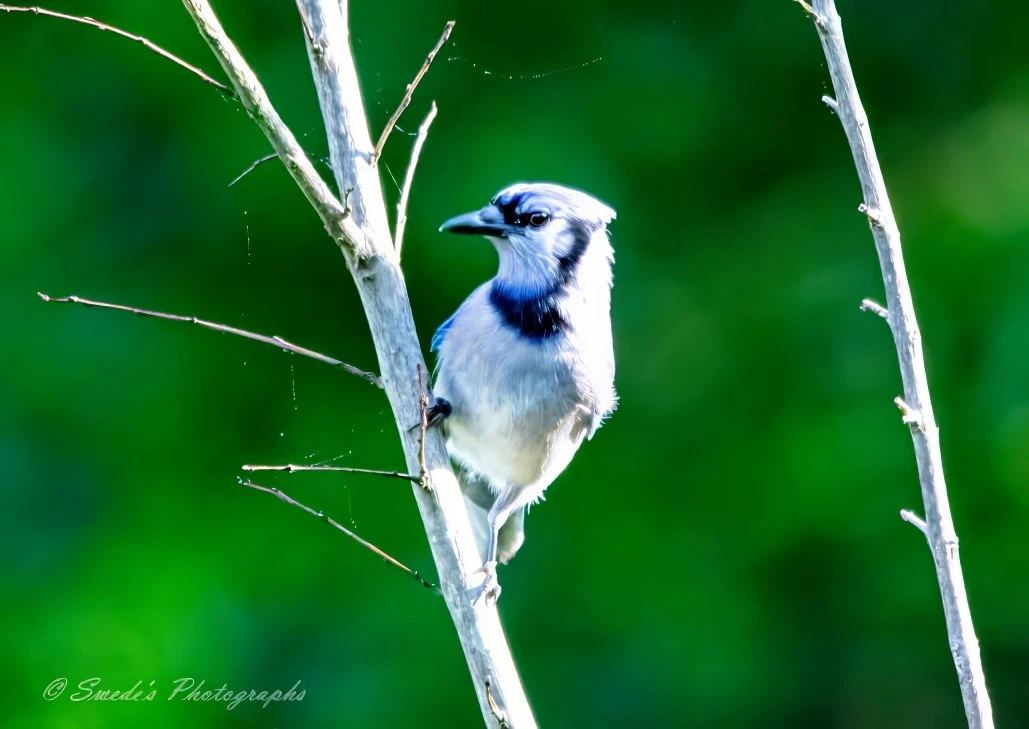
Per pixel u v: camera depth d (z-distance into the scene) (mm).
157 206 13031
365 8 12617
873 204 5539
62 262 12930
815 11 5660
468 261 12438
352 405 13250
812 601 13227
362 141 6234
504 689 5898
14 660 11898
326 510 13008
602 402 7723
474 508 8070
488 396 7383
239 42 12727
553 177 12469
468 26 12852
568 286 7480
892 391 12680
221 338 13078
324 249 13062
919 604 12812
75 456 12789
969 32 13555
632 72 13117
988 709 5281
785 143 13711
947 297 12742
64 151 13039
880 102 13828
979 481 12555
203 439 12992
